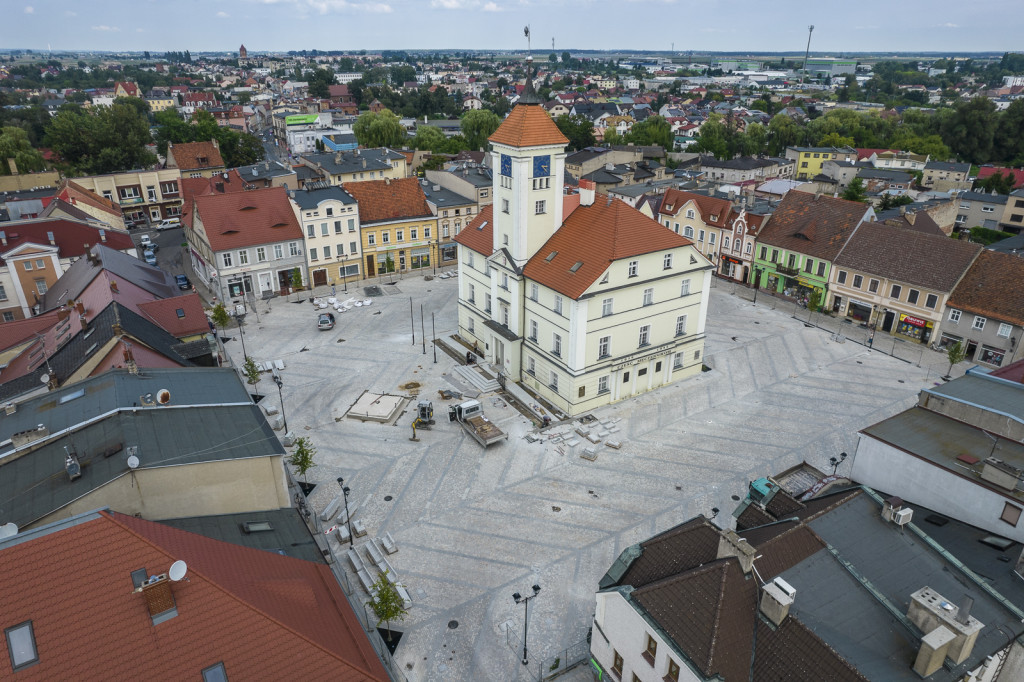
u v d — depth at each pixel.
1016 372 42.78
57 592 20.97
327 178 126.31
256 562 26.56
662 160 180.75
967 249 71.38
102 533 22.05
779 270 87.31
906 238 76.44
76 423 33.75
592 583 39.25
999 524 31.78
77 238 76.69
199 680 21.36
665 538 29.94
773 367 67.25
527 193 56.91
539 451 52.31
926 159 174.38
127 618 21.36
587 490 47.62
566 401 57.41
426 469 49.84
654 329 59.88
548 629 36.16
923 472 34.75
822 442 53.81
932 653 22.20
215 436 33.78
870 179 151.62
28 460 32.00
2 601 20.31
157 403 35.41
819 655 23.08
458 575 39.75
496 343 65.50
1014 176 148.25
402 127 187.50
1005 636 24.95
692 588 25.73
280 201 87.44
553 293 56.22
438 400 60.16
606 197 58.41
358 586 39.06
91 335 48.09
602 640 30.19
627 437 54.41
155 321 55.41
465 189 100.25
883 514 29.95
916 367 67.69
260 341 72.56
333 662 22.86
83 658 20.58
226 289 83.44
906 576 27.31
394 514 44.97
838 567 27.12
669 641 24.94
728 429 55.62
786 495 33.97
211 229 82.38
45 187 113.81
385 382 63.41
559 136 56.66
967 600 23.05
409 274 95.50
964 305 69.06
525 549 41.88
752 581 25.77
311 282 89.12
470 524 44.09
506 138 56.06
